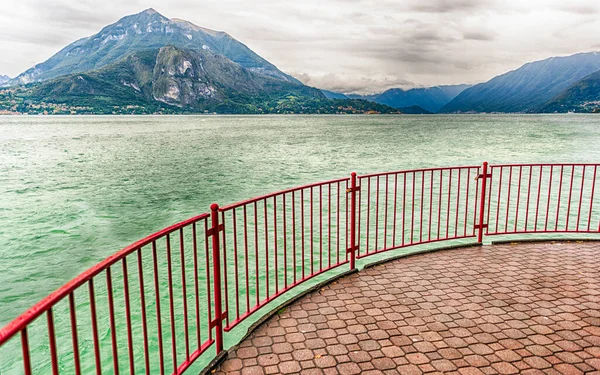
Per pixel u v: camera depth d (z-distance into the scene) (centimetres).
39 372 660
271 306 819
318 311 489
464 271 609
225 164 3266
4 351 716
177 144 5328
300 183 2369
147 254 1149
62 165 3262
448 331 437
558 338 420
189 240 1265
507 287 550
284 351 404
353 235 599
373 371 369
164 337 731
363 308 494
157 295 336
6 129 9488
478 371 366
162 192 2153
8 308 909
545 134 6700
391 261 654
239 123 14250
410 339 422
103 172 2880
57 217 1652
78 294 912
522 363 378
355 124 13238
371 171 2791
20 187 2319
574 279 575
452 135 6856
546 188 1961
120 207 1820
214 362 380
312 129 9600
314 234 1288
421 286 557
